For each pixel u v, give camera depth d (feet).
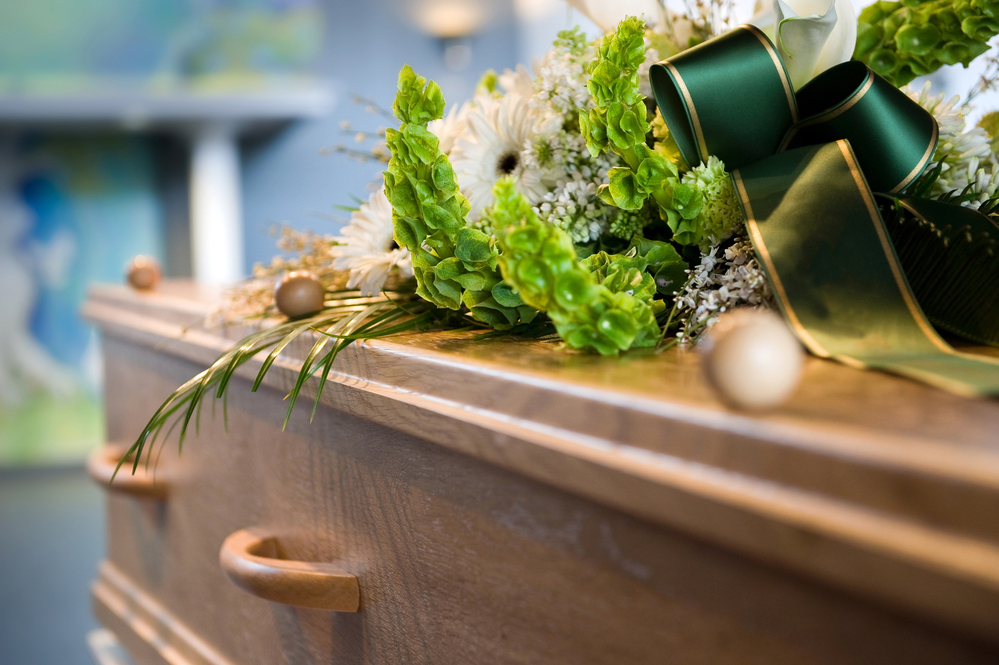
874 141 3.35
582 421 2.71
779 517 2.41
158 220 25.43
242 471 4.15
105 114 21.56
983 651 2.29
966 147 3.57
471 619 3.15
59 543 18.35
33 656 13.39
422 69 24.79
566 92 3.68
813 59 3.53
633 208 3.43
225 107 21.86
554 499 2.91
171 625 4.81
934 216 3.22
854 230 3.09
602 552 2.82
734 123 3.40
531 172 3.69
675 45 3.95
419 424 3.10
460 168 3.73
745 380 2.48
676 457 2.56
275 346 3.61
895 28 3.79
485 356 3.06
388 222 3.91
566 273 2.98
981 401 2.56
